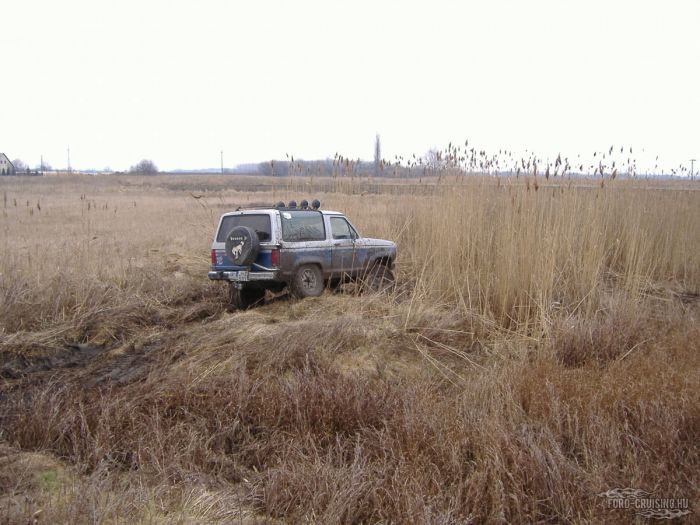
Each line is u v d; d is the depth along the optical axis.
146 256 14.48
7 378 7.64
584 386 6.26
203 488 4.77
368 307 9.70
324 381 6.44
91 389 7.07
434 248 11.38
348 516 4.48
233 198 33.38
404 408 5.95
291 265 10.29
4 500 4.48
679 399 5.82
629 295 10.33
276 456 5.43
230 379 6.85
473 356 8.23
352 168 16.09
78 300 9.85
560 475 4.79
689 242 13.36
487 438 5.25
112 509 4.32
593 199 12.45
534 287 9.16
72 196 39.03
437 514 4.39
